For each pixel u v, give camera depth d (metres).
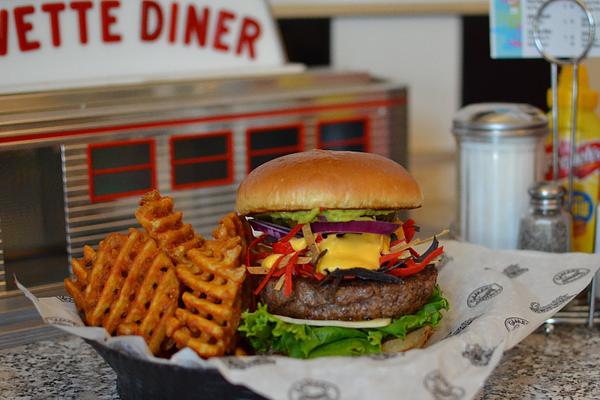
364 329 0.67
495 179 0.88
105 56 0.91
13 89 0.84
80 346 0.79
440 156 1.37
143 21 0.93
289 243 0.67
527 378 0.72
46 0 0.88
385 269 0.67
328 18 1.27
